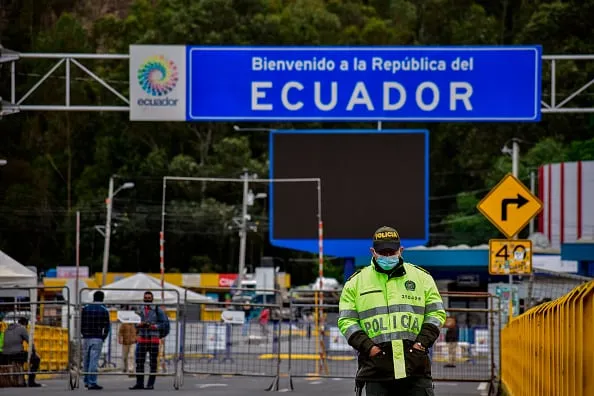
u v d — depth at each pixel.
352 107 42.81
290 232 58.00
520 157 118.38
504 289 39.59
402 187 57.75
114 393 31.73
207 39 120.25
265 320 47.41
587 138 120.19
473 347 39.44
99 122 123.38
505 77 42.94
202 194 115.88
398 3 138.50
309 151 58.09
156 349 34.19
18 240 120.69
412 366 14.41
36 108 41.72
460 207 119.75
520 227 30.91
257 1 123.81
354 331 14.52
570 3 123.50
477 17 132.12
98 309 33.56
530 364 21.02
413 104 42.88
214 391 33.00
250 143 121.31
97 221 117.38
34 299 41.88
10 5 130.12
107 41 127.75
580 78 119.25
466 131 122.56
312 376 34.00
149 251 118.94
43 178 120.38
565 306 13.94
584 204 79.31
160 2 124.88
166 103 42.78
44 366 41.59
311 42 125.25
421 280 14.72
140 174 117.06
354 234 57.91
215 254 121.00
